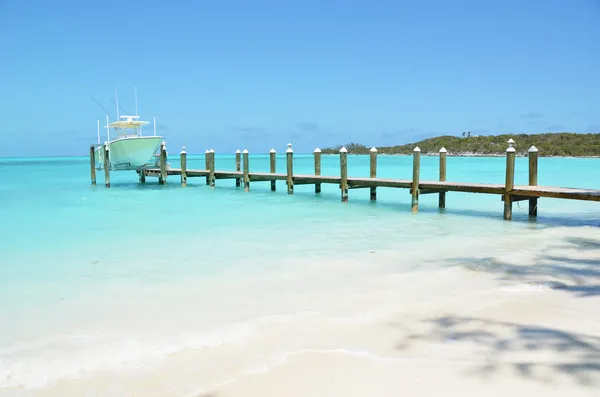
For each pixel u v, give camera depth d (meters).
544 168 47.53
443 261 8.77
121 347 5.05
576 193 12.69
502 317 5.61
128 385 4.25
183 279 7.79
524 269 7.95
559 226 13.12
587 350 4.62
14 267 8.78
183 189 27.05
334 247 10.31
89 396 4.09
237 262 8.95
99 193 25.09
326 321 5.62
